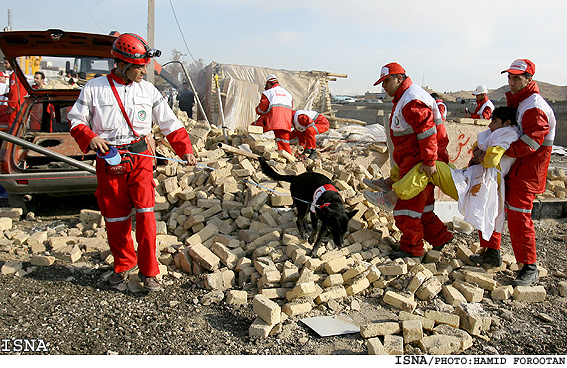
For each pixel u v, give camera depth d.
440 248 4.84
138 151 3.79
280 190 5.64
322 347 3.21
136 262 4.09
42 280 4.08
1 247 4.75
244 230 4.83
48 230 5.21
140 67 3.62
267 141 7.30
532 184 4.21
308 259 4.14
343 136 9.73
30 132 6.41
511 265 4.66
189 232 5.00
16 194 5.58
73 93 6.39
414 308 3.74
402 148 4.42
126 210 3.90
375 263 4.41
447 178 4.27
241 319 3.55
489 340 3.42
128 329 3.37
